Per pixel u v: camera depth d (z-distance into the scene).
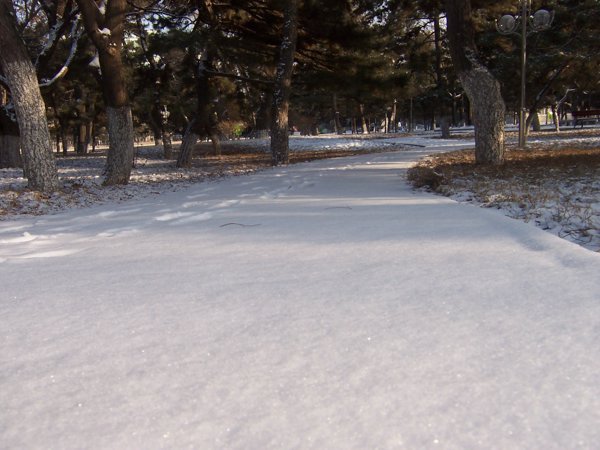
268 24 21.56
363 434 1.89
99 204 10.44
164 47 19.09
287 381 2.29
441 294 3.40
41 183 11.92
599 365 2.35
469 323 2.89
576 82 25.53
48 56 20.70
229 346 2.69
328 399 2.13
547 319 2.90
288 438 1.88
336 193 9.70
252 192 10.51
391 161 18.03
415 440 1.84
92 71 14.73
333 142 39.53
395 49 28.88
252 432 1.92
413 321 2.95
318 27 20.70
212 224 6.79
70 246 5.70
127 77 24.64
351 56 21.30
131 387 2.29
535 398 2.09
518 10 21.92
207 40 19.31
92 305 3.45
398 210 7.15
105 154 45.06
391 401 2.10
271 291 3.62
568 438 1.83
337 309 3.19
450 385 2.21
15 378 2.41
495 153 13.03
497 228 5.50
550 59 21.72
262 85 24.89
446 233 5.39
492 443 1.82
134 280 4.08
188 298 3.53
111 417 2.05
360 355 2.53
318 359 2.50
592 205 6.54
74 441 1.90
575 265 3.88
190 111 31.31
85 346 2.76
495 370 2.34
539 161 13.11
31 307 3.46
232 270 4.26
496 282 3.60
